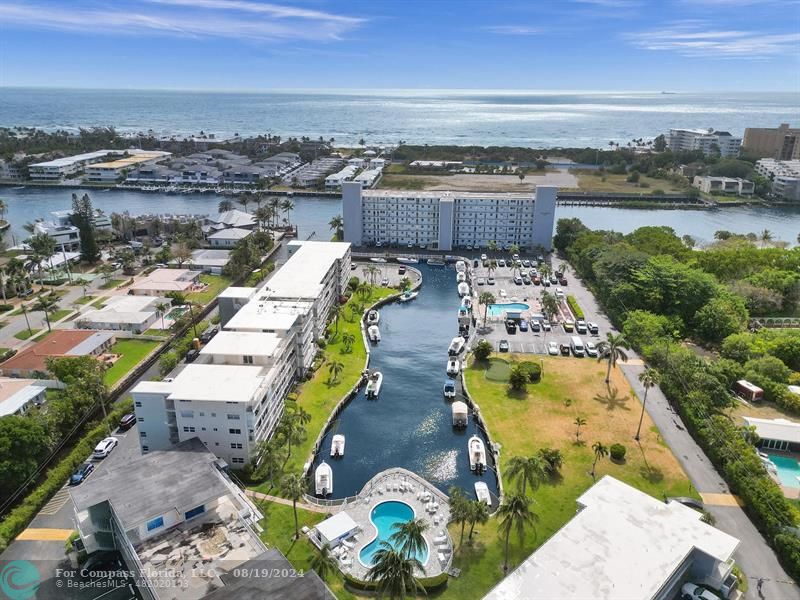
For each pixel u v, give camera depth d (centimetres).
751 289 19125
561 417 13412
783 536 9206
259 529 9131
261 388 11825
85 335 16775
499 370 15750
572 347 16962
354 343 17400
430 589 8588
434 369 16325
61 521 10056
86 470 11181
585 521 8856
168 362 15150
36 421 11369
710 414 12888
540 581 7706
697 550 8475
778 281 19500
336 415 13838
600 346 15938
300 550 9344
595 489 9625
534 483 9869
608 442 12419
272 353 12712
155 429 11544
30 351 15638
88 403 12875
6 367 14750
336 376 15225
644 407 13088
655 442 12425
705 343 17288
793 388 14125
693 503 10200
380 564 7631
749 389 14112
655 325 16575
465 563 9138
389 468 11981
